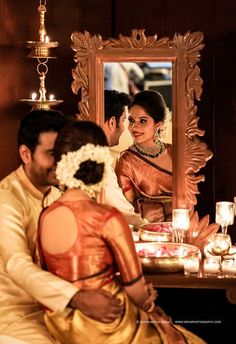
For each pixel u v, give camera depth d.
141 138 3.88
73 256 2.58
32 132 2.88
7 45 4.44
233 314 4.18
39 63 4.25
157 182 3.90
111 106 3.88
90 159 2.61
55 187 3.11
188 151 3.87
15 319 2.85
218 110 4.55
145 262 3.38
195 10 4.50
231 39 4.50
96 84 3.87
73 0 4.52
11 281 2.87
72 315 2.60
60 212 2.61
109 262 2.61
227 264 3.42
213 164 4.59
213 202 4.62
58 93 4.57
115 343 2.58
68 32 4.54
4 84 4.46
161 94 3.86
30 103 4.02
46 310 2.69
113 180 3.91
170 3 4.51
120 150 3.90
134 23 4.55
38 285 2.60
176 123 3.86
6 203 2.86
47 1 4.50
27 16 4.48
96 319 2.56
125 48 3.85
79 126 2.66
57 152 2.67
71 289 2.56
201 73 4.52
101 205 2.62
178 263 3.38
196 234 3.79
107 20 4.59
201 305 4.23
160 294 4.26
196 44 3.82
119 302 2.57
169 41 3.84
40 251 2.69
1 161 4.51
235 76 4.52
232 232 4.60
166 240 3.83
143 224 3.92
